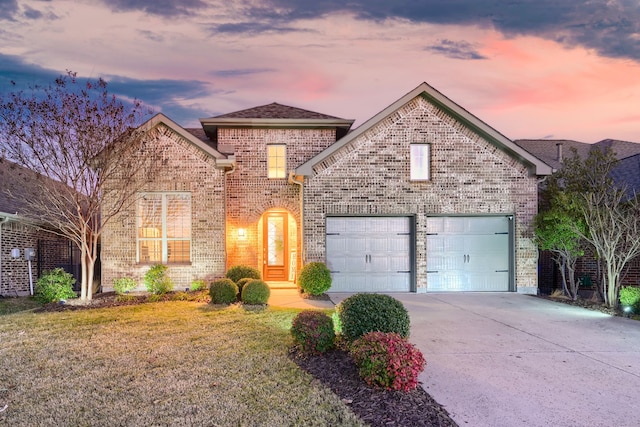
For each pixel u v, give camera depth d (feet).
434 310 34.19
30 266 48.14
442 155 44.27
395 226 44.52
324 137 49.21
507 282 44.83
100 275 46.96
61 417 14.25
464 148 44.50
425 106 44.32
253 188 48.06
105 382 17.56
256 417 14.08
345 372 18.37
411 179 44.24
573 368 19.72
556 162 57.82
